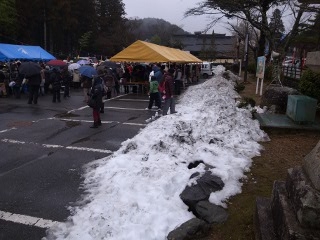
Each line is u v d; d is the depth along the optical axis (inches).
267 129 299.6
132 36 2110.0
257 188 178.1
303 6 494.9
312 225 98.1
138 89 737.6
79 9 1888.5
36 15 1612.9
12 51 699.4
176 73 733.9
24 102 554.3
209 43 2662.4
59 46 1930.4
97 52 2043.6
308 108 304.2
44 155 257.6
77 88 810.2
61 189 193.0
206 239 134.9
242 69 1571.1
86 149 274.4
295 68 706.2
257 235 123.8
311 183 105.3
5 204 174.1
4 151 266.8
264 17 689.6
